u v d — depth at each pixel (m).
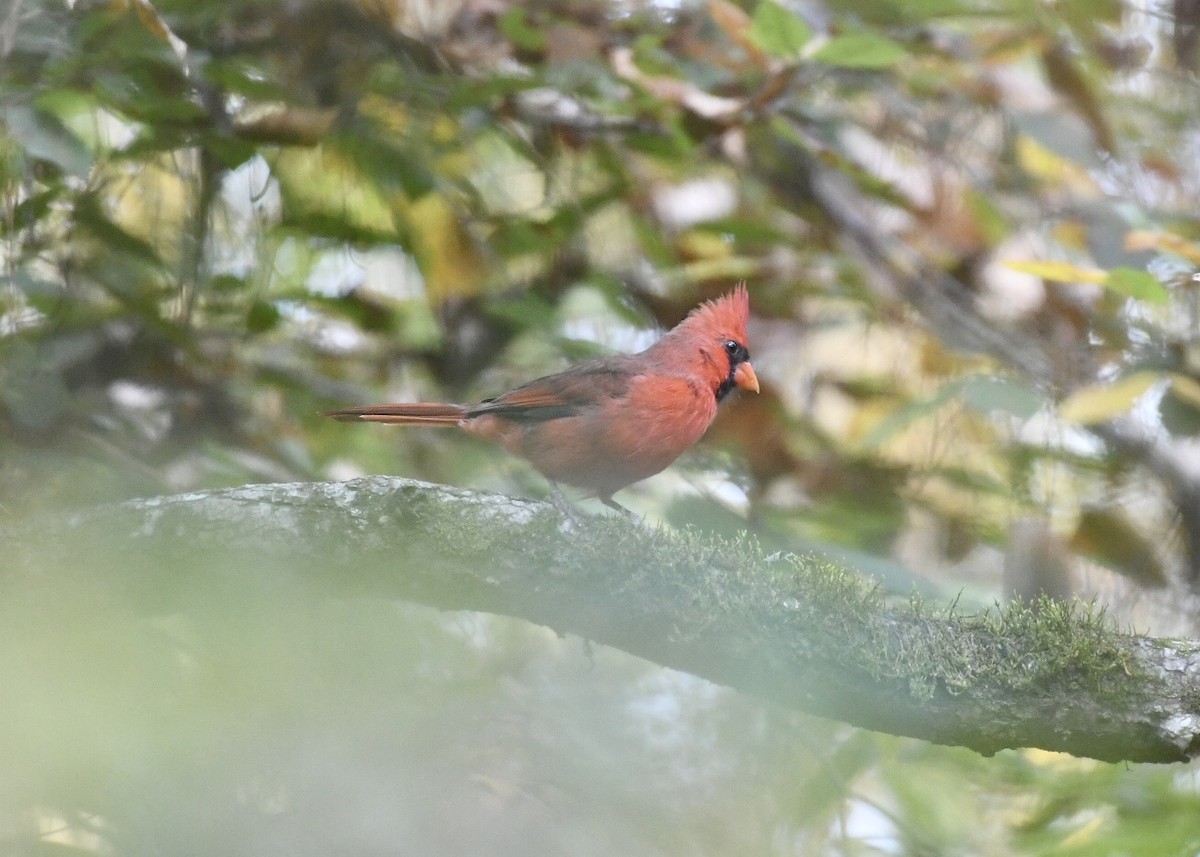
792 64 9.45
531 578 7.18
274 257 11.81
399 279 13.16
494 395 12.45
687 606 7.10
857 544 11.47
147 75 10.18
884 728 7.14
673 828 10.61
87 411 10.65
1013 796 10.78
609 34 10.81
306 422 11.66
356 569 7.22
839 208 12.47
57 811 8.45
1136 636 7.05
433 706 10.17
